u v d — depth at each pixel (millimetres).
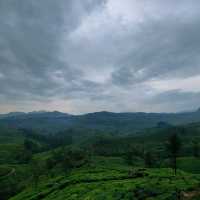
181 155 181500
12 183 156125
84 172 120188
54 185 103938
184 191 54062
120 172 109125
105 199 59031
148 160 146250
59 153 193125
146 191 57375
